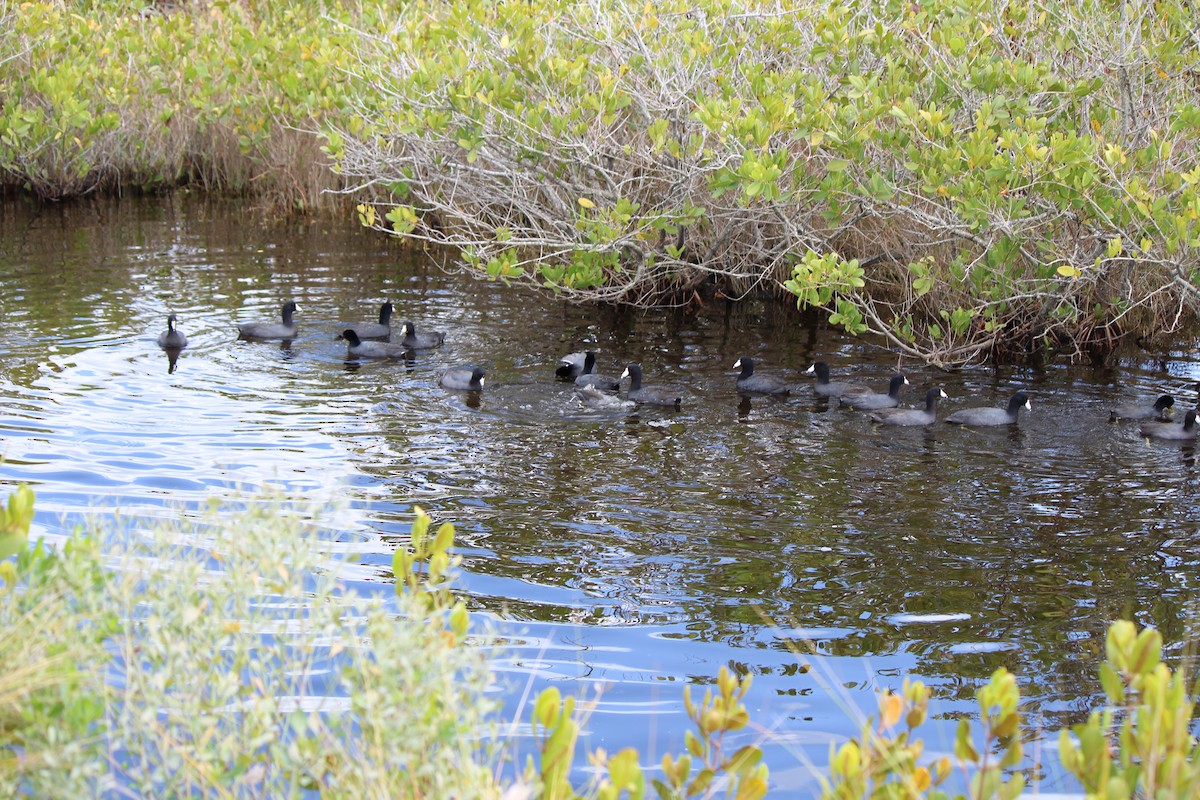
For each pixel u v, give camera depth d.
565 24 18.81
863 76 16.47
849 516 10.42
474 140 16.75
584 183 19.12
